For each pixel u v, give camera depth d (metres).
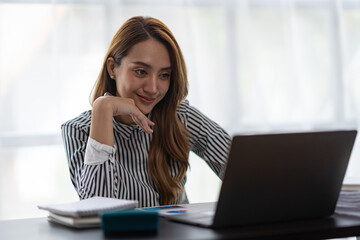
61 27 2.98
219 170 2.03
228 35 3.29
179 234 1.11
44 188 2.97
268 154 1.17
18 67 2.94
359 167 3.50
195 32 3.24
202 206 1.48
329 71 3.50
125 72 1.75
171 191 1.81
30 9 2.95
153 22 1.76
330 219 1.29
